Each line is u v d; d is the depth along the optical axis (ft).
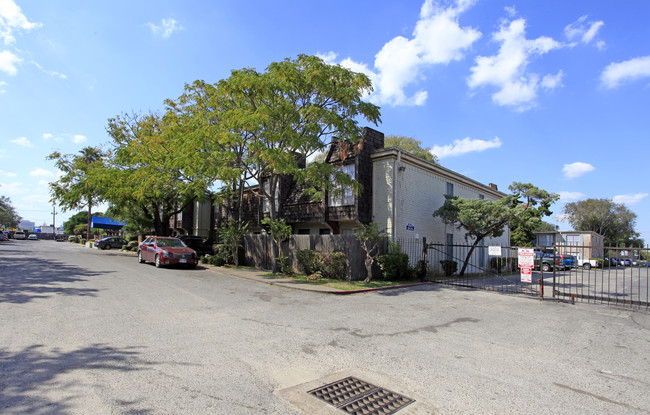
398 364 16.60
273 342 19.26
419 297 37.01
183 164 47.93
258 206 79.71
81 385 12.85
